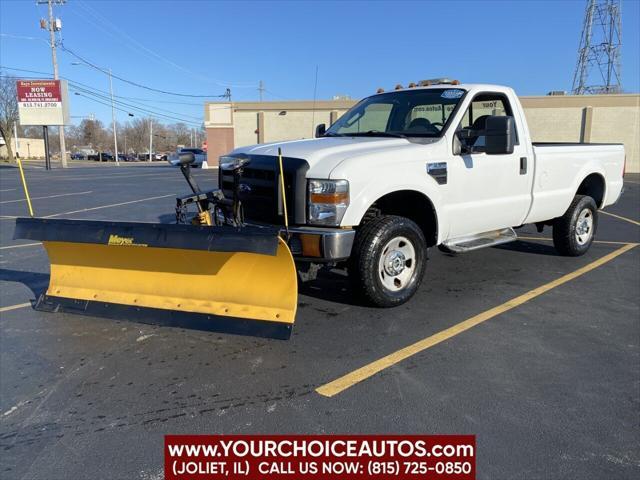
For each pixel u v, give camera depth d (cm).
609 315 507
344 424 318
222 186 560
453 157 539
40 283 631
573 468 276
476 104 586
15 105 6259
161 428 316
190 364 401
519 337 451
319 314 507
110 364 403
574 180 711
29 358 414
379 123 613
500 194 598
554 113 3481
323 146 500
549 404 339
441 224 534
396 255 503
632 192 1953
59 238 450
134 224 421
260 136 4241
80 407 341
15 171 3619
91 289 496
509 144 516
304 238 449
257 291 426
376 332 461
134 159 9825
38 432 313
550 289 593
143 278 471
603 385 365
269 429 314
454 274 658
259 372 387
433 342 439
